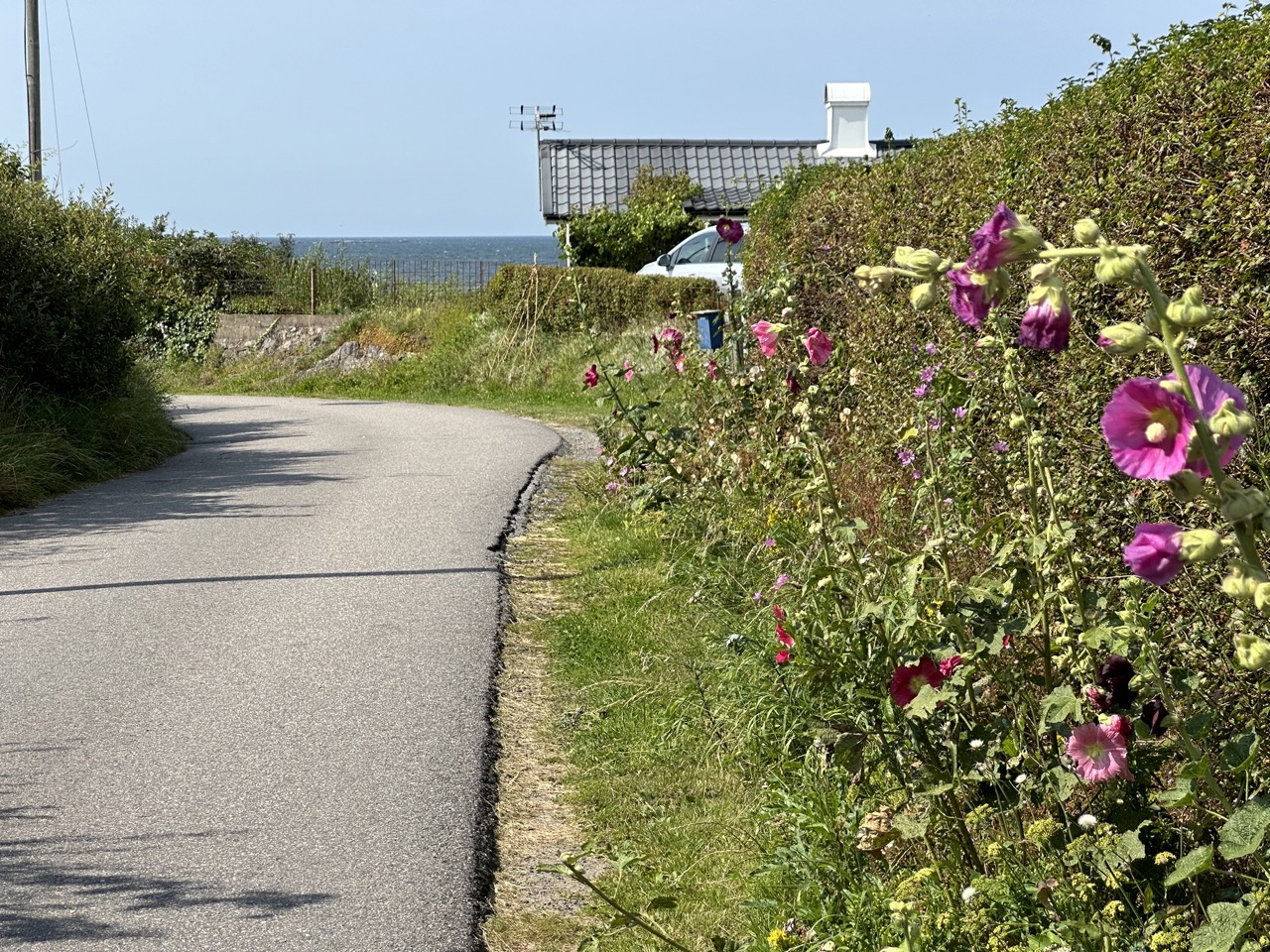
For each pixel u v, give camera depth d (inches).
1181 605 146.6
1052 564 131.0
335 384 1038.4
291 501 451.2
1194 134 169.2
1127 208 179.3
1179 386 61.3
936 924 117.3
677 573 300.2
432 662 254.7
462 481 485.1
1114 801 115.9
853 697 140.2
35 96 1010.1
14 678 248.1
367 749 210.2
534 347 941.2
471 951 148.2
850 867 144.3
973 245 71.7
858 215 357.7
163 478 528.7
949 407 195.0
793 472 276.8
